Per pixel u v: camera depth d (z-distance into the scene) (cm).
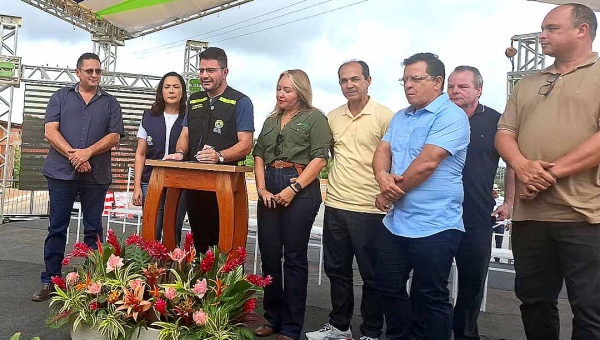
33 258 562
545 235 225
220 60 304
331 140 305
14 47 912
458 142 242
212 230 325
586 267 213
